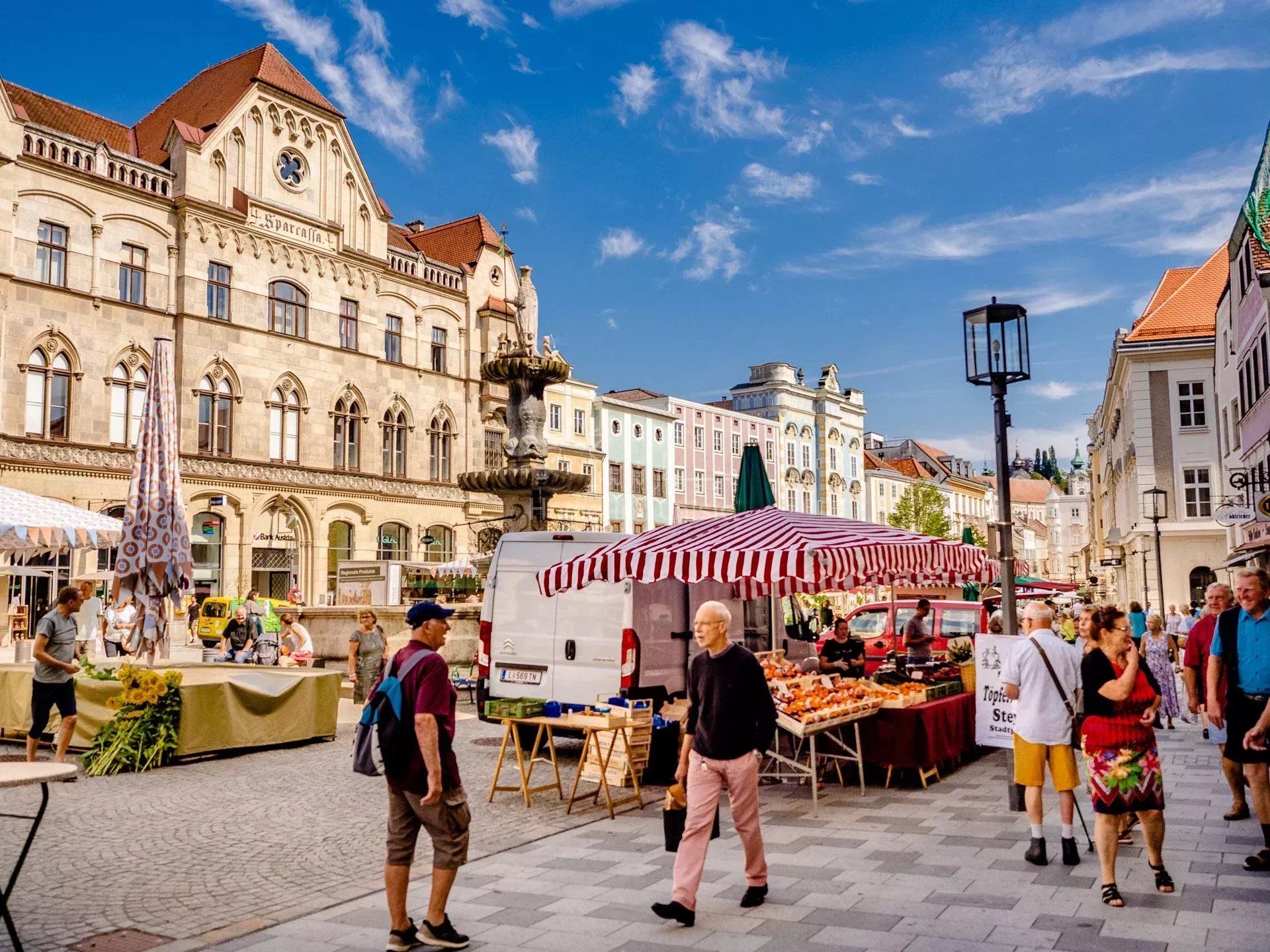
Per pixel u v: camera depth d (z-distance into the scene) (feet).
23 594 109.60
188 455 123.24
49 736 43.70
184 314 123.75
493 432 168.14
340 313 144.97
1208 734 48.75
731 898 22.31
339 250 144.05
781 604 50.78
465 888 23.65
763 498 56.24
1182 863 24.64
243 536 128.77
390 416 151.53
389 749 19.69
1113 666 21.90
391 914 19.49
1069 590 80.84
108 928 20.88
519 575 40.65
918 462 357.00
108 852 26.96
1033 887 22.63
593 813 32.24
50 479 109.91
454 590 97.40
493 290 169.99
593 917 21.22
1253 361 85.92
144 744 39.42
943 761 39.24
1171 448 133.69
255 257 133.08
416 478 153.58
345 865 25.77
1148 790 21.65
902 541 36.29
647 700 33.78
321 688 46.83
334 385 142.51
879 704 35.01
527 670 39.65
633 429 209.67
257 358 132.26
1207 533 130.41
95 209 116.57
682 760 23.82
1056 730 24.75
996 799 33.17
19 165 109.29
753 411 267.80
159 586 48.85
